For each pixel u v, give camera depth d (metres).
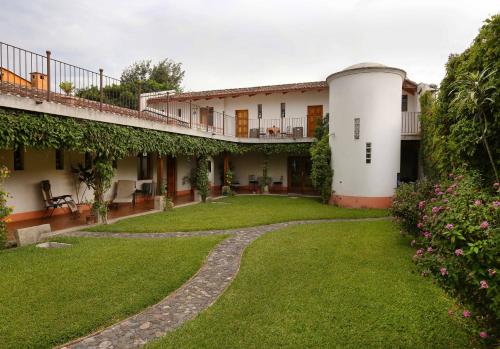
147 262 5.55
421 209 5.97
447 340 3.19
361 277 4.89
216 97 19.42
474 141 4.73
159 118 12.34
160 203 11.72
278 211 11.63
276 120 19.16
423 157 12.98
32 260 5.60
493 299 2.18
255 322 3.52
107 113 8.84
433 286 4.52
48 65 7.32
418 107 15.15
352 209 12.38
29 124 6.76
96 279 4.73
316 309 3.82
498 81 3.97
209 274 5.20
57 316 3.60
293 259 5.82
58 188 11.00
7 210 6.53
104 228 8.48
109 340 3.23
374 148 12.71
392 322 3.53
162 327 3.51
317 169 14.22
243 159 20.78
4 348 3.00
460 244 2.55
